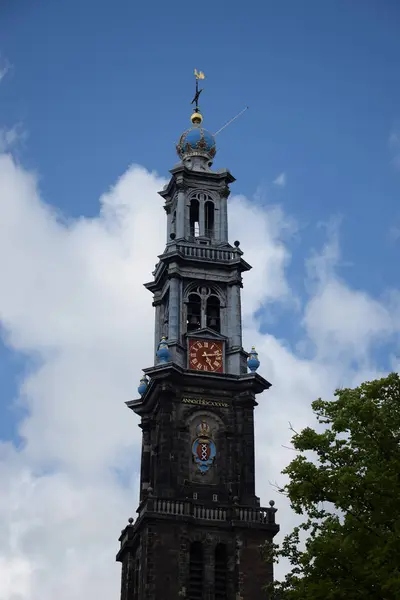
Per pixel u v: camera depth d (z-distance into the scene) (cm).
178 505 8550
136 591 8719
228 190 10412
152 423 9431
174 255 9706
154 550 8325
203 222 10194
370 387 4847
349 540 4366
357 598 4222
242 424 9188
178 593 8206
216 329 9706
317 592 4294
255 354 9456
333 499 4609
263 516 8688
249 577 8406
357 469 4631
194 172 10375
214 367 9388
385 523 4384
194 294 9738
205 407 9181
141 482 9350
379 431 4641
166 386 9088
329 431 4822
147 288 10175
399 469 4434
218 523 8600
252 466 8994
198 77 11131
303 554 4600
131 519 9238
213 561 8462
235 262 9838
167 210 10594
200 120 10950
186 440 9006
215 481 8931
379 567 4219
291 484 4722
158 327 9938
